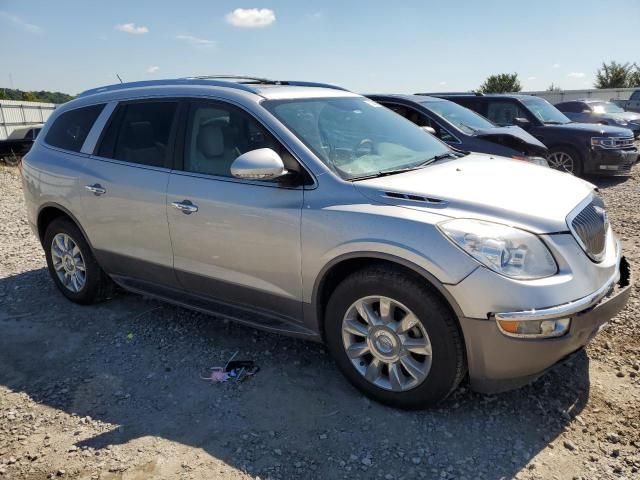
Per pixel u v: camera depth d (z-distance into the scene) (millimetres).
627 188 9875
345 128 3799
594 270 2875
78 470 2736
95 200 4246
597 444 2789
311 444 2863
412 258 2787
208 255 3660
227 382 3473
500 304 2648
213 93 3783
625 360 3529
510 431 2908
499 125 9531
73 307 4770
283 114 3553
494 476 2598
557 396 3195
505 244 2695
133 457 2816
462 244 2719
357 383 3221
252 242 3404
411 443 2840
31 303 4883
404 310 2924
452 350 2816
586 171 10469
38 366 3795
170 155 3861
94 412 3232
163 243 3896
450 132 7926
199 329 4242
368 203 3023
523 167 3814
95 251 4422
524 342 2656
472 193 3002
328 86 4555
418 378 2955
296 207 3211
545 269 2705
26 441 2984
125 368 3715
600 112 17547
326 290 3297
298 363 3670
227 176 3559
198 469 2711
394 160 3684
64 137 4668
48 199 4645
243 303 3682
